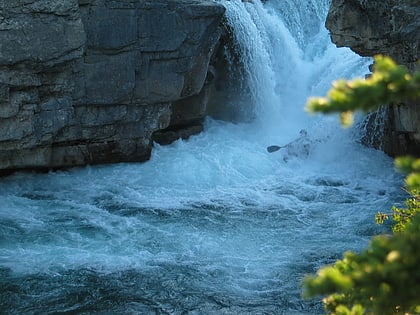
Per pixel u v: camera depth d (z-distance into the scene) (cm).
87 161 1752
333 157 1898
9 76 1523
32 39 1527
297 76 2252
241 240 1413
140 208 1573
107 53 1656
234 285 1213
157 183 1736
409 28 1585
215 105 2103
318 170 1850
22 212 1529
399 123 1742
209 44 1848
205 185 1747
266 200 1650
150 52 1709
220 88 2089
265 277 1245
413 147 1798
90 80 1650
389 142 1870
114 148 1769
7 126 1560
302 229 1477
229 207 1599
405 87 397
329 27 1791
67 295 1166
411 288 385
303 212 1580
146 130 1786
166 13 1700
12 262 1279
